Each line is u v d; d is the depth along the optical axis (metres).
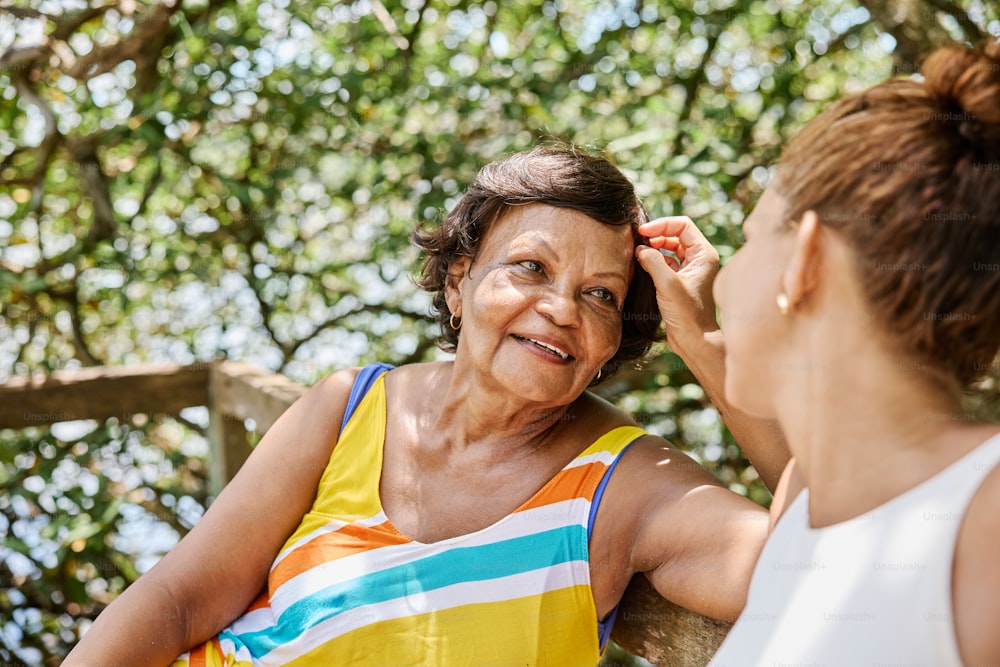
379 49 4.11
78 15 4.10
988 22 3.64
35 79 4.23
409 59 4.03
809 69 4.16
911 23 3.12
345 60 4.06
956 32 3.67
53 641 3.66
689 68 4.05
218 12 4.17
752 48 4.14
